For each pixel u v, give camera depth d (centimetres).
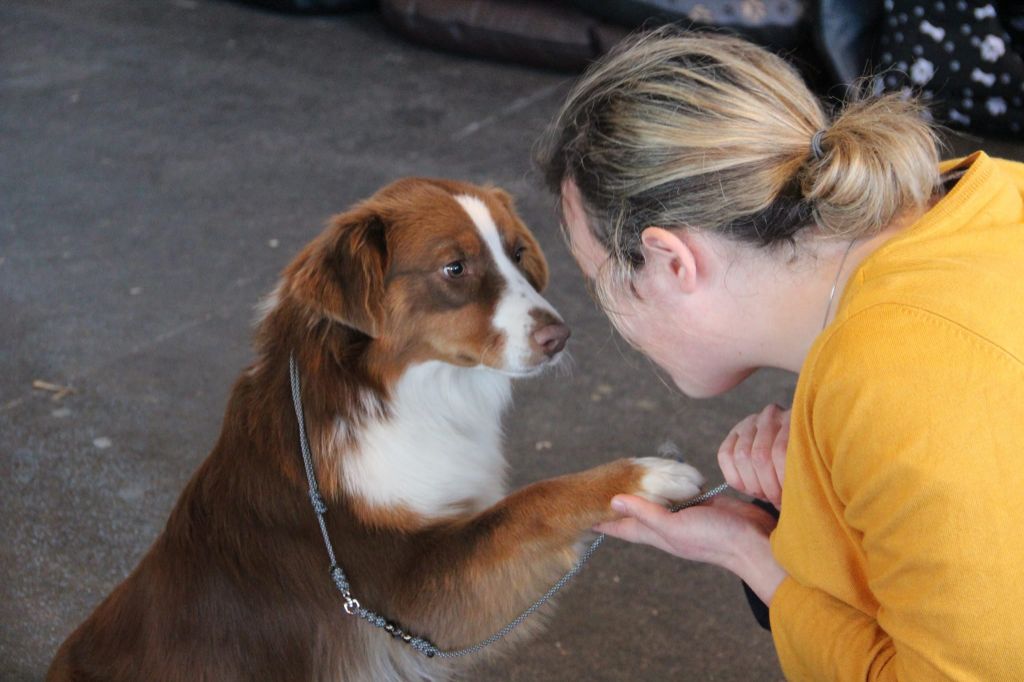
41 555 315
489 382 257
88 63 656
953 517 134
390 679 243
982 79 473
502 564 226
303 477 226
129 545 319
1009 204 156
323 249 233
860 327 142
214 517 232
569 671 273
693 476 224
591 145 166
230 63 647
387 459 232
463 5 616
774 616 172
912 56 480
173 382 385
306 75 625
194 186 518
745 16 514
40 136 573
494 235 246
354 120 570
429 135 550
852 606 162
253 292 435
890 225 155
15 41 689
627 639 281
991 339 135
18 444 358
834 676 161
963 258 144
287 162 534
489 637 235
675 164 157
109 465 348
